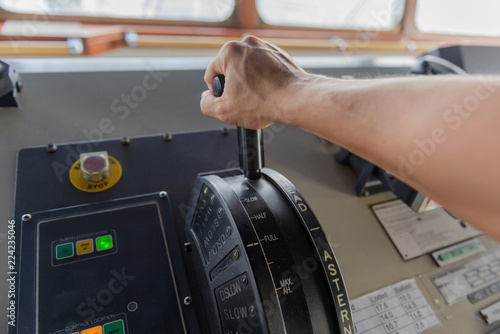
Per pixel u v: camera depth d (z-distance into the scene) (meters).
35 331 0.71
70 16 1.42
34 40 1.30
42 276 0.77
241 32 1.70
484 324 0.97
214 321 0.72
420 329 0.91
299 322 0.61
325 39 1.85
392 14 1.99
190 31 1.59
